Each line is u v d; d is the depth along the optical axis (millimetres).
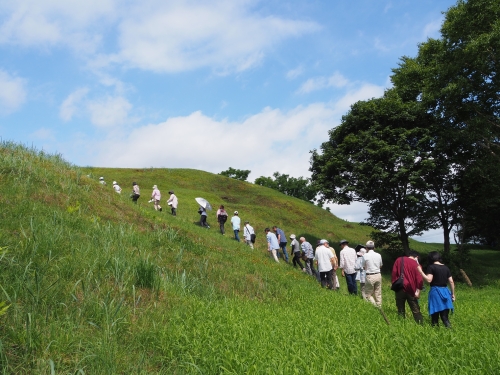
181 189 41156
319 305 9898
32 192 11547
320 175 28281
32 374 4344
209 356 5129
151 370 5035
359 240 36625
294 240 19641
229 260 13211
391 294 16562
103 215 12570
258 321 6586
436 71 23953
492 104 23375
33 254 7070
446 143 25016
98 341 5219
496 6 19938
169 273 9625
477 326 7633
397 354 4980
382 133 26062
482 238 43625
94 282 7188
